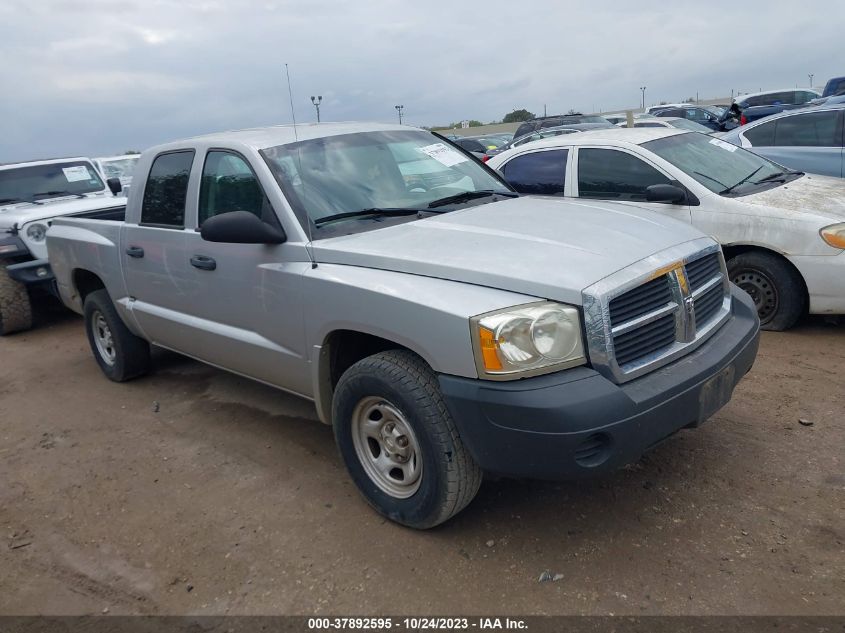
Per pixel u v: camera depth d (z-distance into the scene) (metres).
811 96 21.12
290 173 3.86
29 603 3.08
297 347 3.71
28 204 8.98
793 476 3.55
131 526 3.62
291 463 4.12
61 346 7.29
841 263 5.20
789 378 4.74
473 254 3.14
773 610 2.66
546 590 2.87
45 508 3.88
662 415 2.89
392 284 3.13
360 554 3.20
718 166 6.22
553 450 2.72
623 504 3.42
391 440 3.31
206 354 4.59
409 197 4.07
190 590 3.07
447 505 3.09
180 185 4.49
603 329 2.80
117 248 5.10
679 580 2.87
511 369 2.77
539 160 6.75
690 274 3.33
